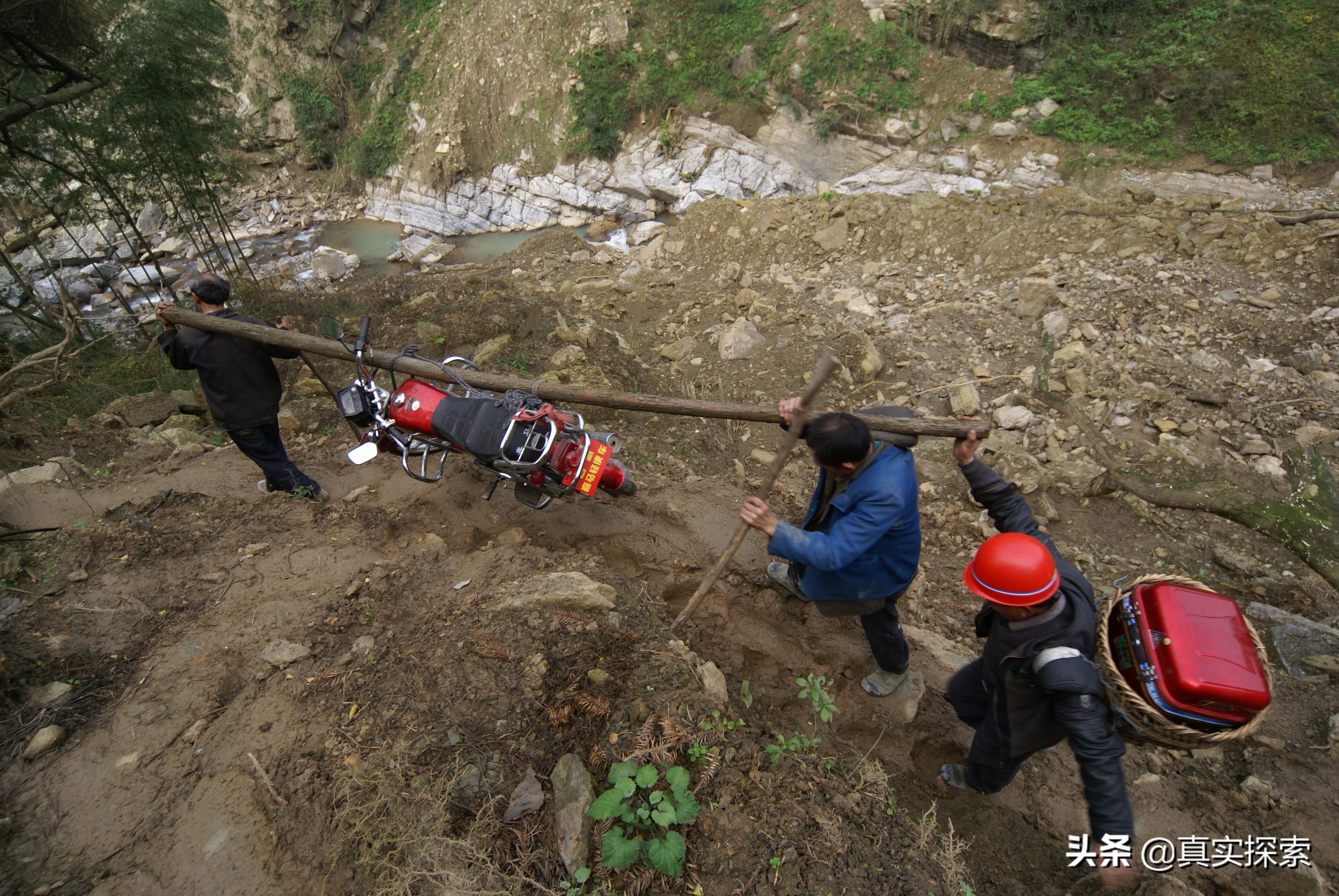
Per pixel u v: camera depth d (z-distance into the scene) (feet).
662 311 31.94
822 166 61.82
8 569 11.37
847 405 22.81
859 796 8.58
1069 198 33.22
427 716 8.71
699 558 12.77
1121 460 18.84
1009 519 8.63
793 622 11.82
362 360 12.89
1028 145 57.57
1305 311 23.97
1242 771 10.56
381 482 15.15
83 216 36.94
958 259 32.14
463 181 66.13
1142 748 11.07
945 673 11.76
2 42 24.38
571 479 11.11
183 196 38.47
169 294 45.57
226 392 12.84
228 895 7.06
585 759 8.43
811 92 61.46
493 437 10.98
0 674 9.10
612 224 61.41
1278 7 52.85
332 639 10.16
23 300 40.75
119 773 8.24
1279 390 20.67
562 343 24.23
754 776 8.48
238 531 12.97
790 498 16.11
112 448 17.11
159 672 9.60
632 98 61.93
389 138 69.56
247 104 72.23
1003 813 9.75
